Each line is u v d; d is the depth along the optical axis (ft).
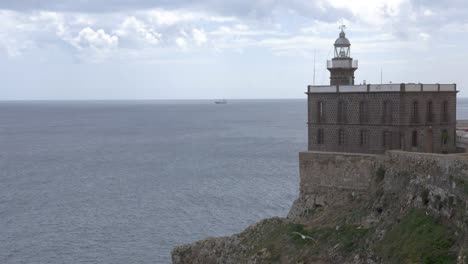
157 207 347.97
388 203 198.29
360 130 231.71
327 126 241.14
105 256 261.44
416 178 189.16
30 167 525.75
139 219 320.91
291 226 225.35
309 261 202.69
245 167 493.36
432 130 230.68
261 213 323.98
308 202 237.86
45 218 326.24
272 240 223.10
